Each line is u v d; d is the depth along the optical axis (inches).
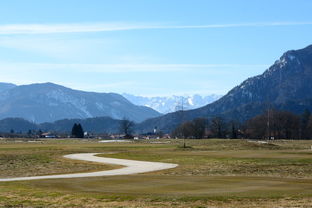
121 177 2185.0
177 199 1466.5
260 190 1646.2
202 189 1701.5
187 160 3344.0
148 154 4035.4
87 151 4608.8
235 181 1947.6
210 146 5477.4
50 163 3380.9
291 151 4286.4
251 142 5880.9
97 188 1769.2
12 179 2262.6
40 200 1531.7
